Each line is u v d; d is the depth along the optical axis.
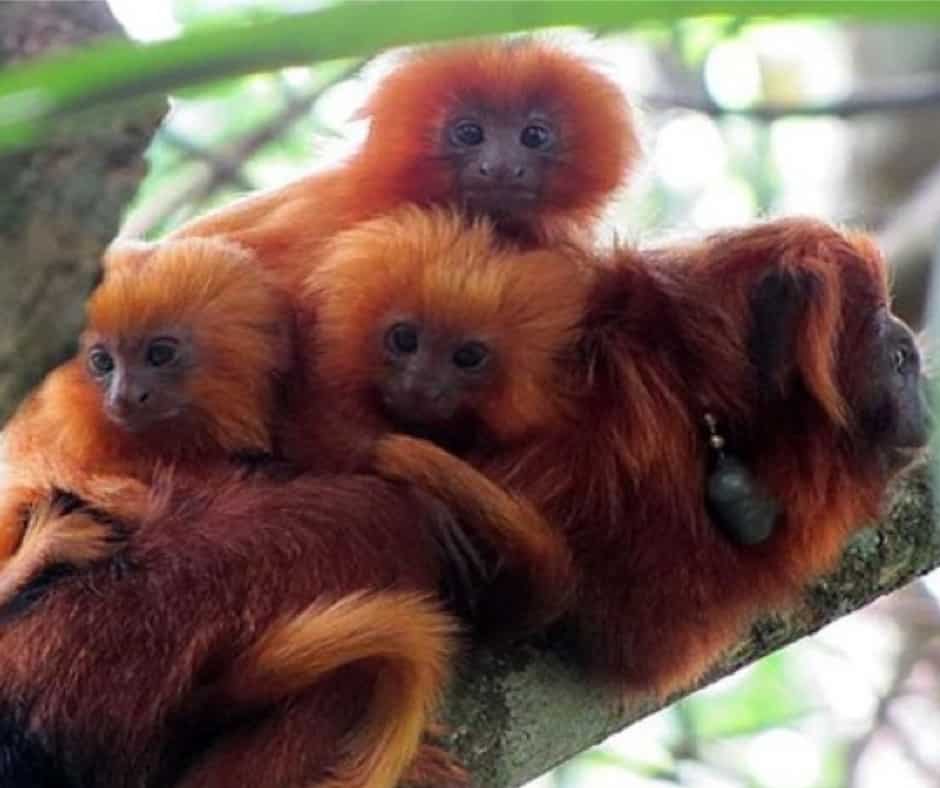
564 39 8.15
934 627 14.22
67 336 3.49
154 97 2.08
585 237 7.52
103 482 6.20
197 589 5.88
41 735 5.73
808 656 14.84
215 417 6.48
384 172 7.54
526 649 6.50
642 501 6.60
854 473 7.03
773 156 15.36
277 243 7.11
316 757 5.73
